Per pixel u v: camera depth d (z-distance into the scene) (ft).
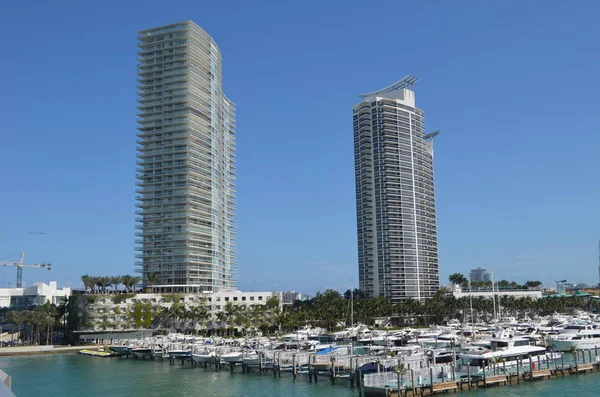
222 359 456.86
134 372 465.88
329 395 323.16
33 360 584.81
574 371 350.64
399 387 287.48
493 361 336.08
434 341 503.61
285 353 422.00
